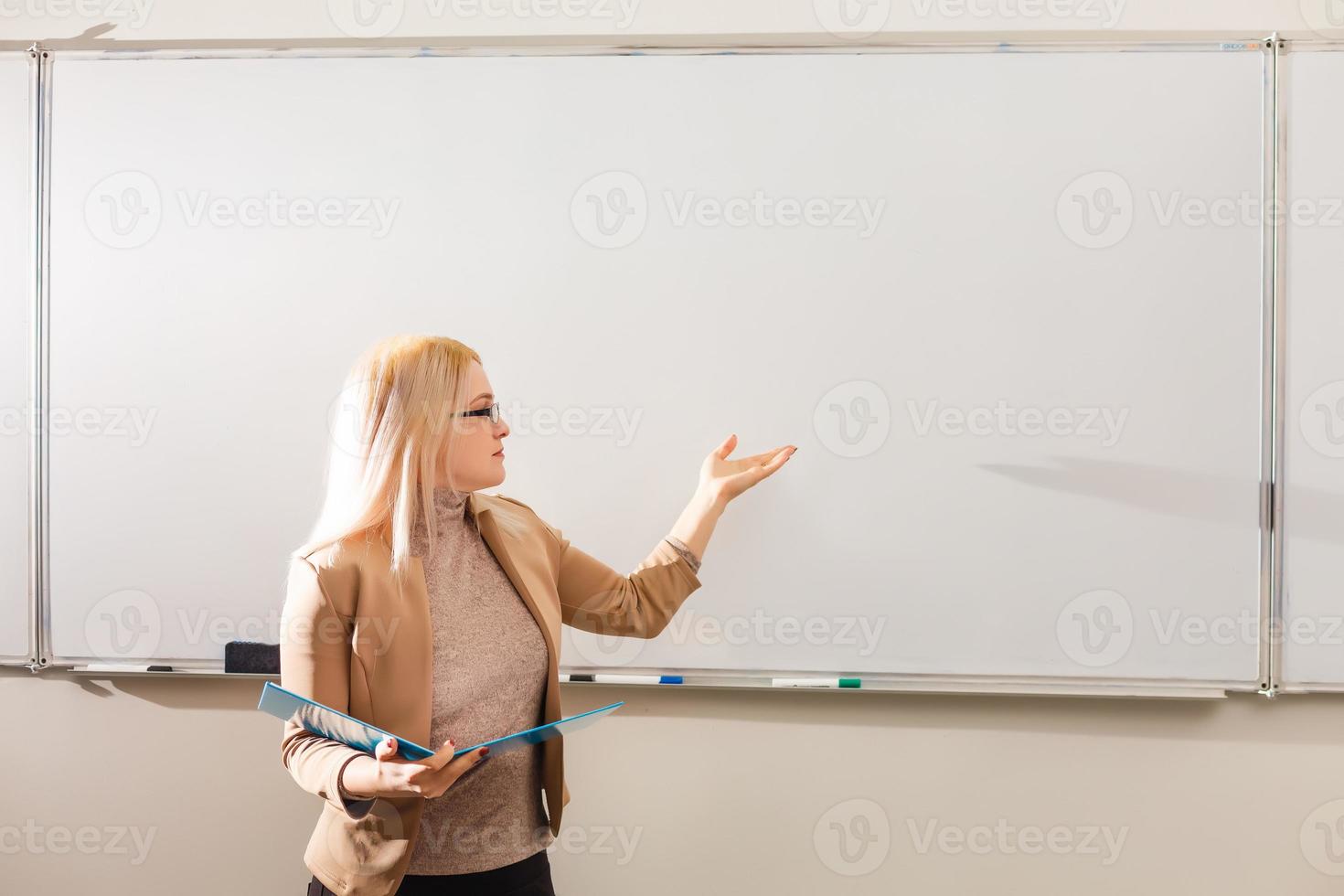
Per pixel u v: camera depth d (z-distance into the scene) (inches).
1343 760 62.1
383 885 45.1
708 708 64.5
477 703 47.6
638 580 57.9
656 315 63.4
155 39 65.4
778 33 63.3
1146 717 63.0
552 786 50.4
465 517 51.5
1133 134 61.8
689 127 63.2
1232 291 61.6
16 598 65.5
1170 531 61.8
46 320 65.2
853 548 63.1
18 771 66.2
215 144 64.6
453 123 63.8
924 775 63.9
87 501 65.1
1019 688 62.4
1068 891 63.6
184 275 64.7
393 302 64.2
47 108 65.0
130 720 66.0
